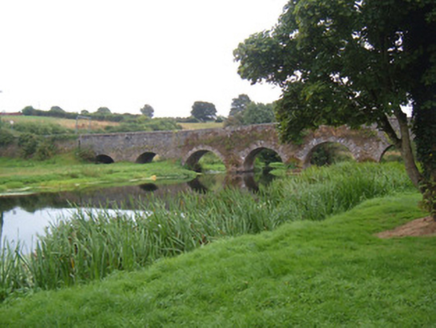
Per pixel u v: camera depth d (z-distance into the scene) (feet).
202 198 33.45
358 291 14.32
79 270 19.62
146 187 93.45
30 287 19.19
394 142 23.47
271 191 38.06
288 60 22.49
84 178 117.70
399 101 19.86
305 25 18.74
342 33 18.85
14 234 42.70
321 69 20.07
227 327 12.55
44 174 120.67
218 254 20.33
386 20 19.24
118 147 160.35
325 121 22.26
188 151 144.97
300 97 23.18
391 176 47.26
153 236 24.70
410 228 23.70
